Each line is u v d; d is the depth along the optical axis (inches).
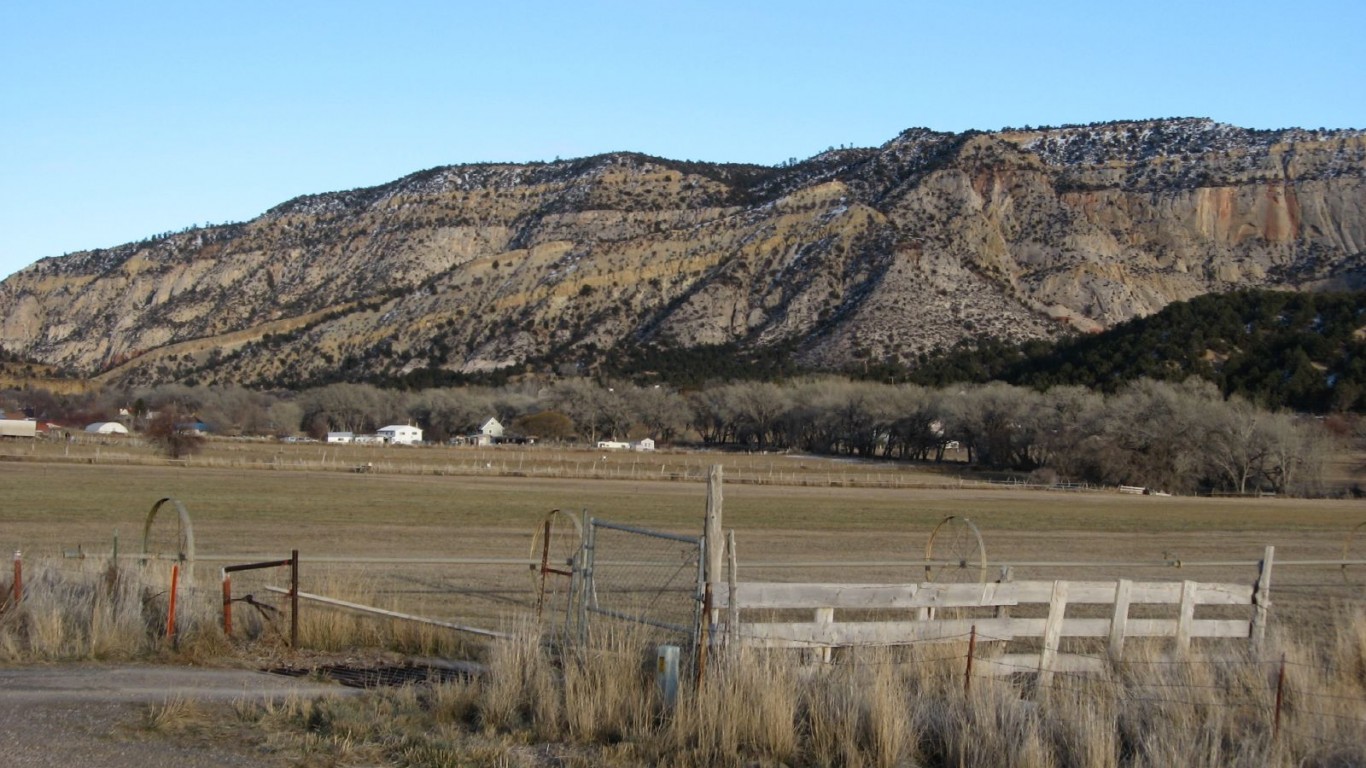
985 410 3941.9
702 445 5275.6
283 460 2992.1
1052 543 1584.6
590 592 548.7
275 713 424.2
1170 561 1291.8
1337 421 3855.8
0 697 431.8
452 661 554.6
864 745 413.1
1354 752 414.6
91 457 2672.2
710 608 458.6
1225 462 3351.4
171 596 546.9
